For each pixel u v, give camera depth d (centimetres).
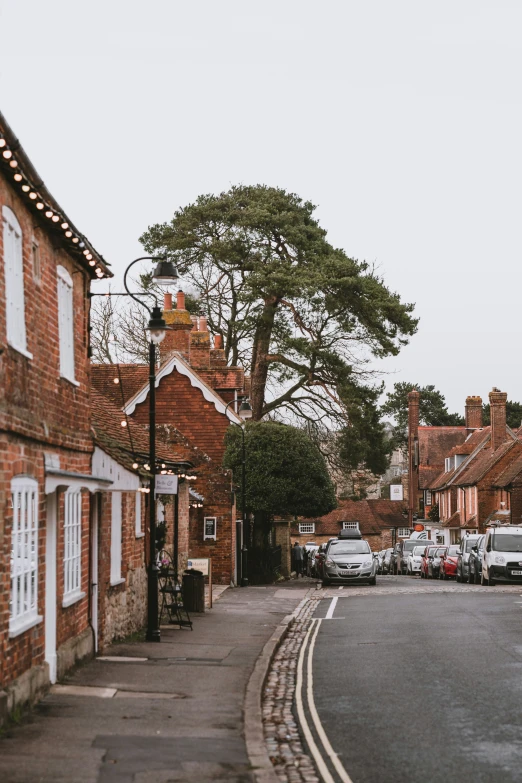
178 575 2523
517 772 855
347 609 2645
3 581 996
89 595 1559
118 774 834
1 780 804
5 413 1007
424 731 1030
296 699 1259
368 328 4444
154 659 1548
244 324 4578
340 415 4562
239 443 4031
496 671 1420
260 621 2252
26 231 1158
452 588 3584
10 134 995
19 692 1058
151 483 1839
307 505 4150
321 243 4588
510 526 4000
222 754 918
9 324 1068
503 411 6888
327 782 843
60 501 1312
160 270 1741
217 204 4641
